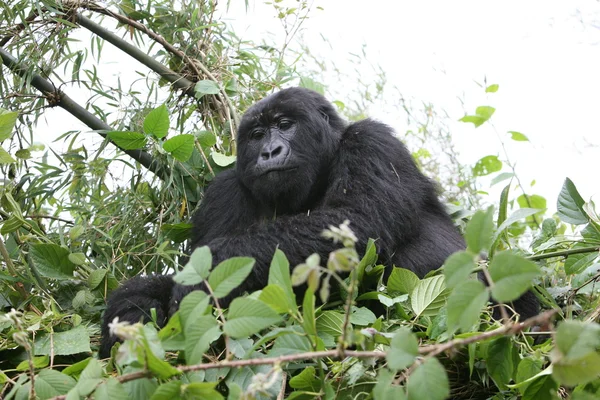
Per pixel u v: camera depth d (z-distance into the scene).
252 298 4.12
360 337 3.87
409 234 7.31
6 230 7.36
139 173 8.50
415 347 3.69
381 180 7.22
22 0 8.54
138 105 8.77
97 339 6.64
